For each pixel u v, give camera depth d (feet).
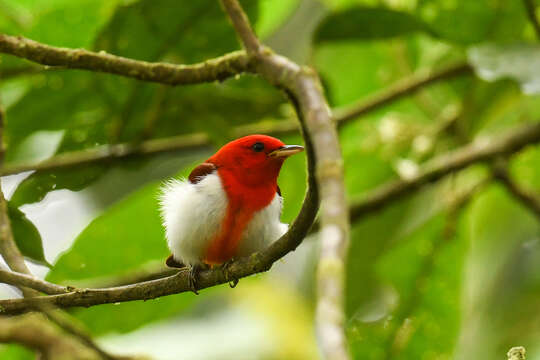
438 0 35.83
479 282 41.78
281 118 37.86
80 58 23.72
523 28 37.01
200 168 29.12
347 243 14.14
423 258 40.47
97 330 36.45
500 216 43.29
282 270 45.21
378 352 39.99
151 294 23.54
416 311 40.24
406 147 42.57
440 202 42.83
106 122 35.78
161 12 31.04
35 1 35.96
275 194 28.96
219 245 27.84
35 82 33.45
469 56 32.78
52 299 22.04
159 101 35.24
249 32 23.35
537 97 43.06
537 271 40.86
